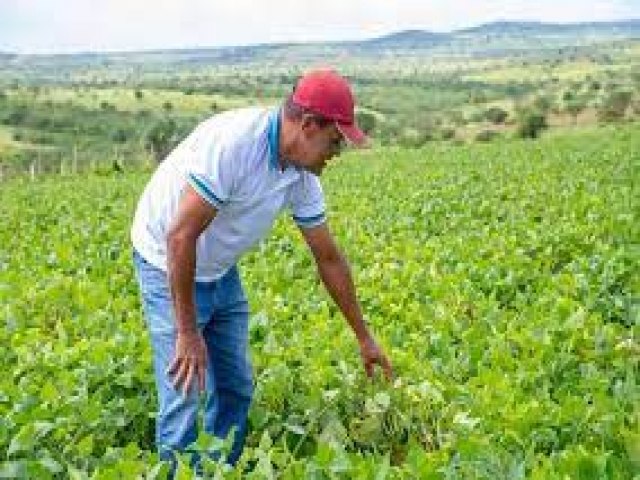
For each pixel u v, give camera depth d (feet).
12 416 10.46
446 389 11.27
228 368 10.28
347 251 22.11
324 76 8.52
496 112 208.74
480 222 27.04
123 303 16.76
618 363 12.19
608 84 292.40
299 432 10.55
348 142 8.57
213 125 8.93
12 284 19.06
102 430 10.83
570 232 22.41
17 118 230.48
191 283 8.95
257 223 9.26
